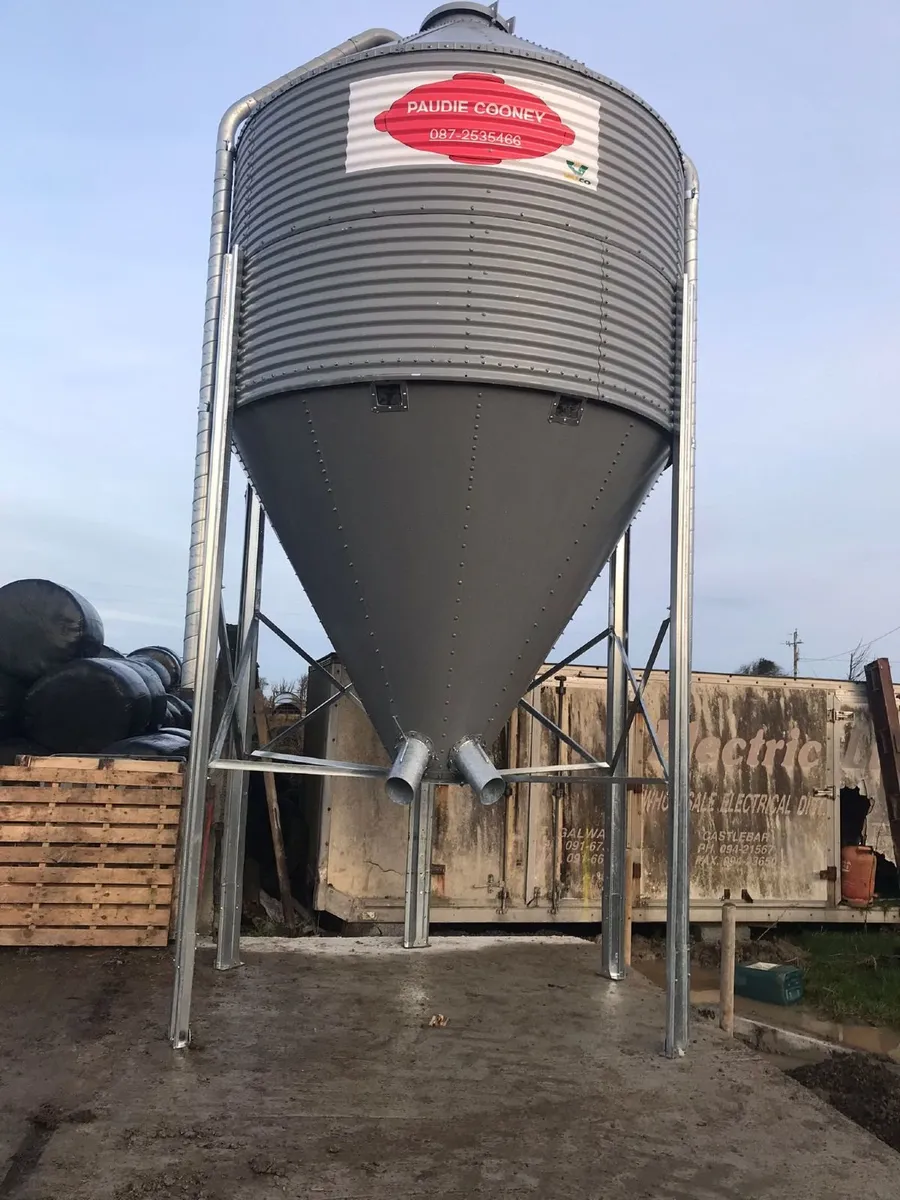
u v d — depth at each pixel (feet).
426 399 13.53
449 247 13.60
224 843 18.53
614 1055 14.25
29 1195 9.45
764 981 23.84
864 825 30.50
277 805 28.09
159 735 25.40
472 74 13.94
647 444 15.24
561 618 15.62
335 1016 15.65
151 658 37.32
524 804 26.89
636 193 14.97
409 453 13.79
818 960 26.81
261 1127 11.19
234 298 14.93
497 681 15.16
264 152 15.23
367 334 13.58
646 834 28.30
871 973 25.99
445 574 14.30
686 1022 14.40
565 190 14.11
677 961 14.42
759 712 29.76
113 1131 10.93
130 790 20.08
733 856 29.04
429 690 14.90
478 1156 10.64
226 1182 9.84
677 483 15.31
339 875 25.66
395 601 14.53
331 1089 12.44
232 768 14.67
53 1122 11.09
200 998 16.38
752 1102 12.53
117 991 16.67
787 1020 22.50
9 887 19.44
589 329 14.08
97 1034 14.34
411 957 20.08
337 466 14.16
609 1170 10.43
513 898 26.53
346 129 14.16
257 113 15.60
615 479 14.97
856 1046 20.66
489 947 21.36
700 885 28.73
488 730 15.51
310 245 14.20
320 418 14.05
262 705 28.96
